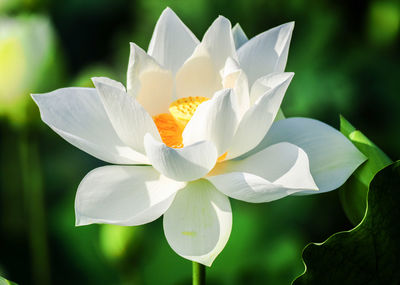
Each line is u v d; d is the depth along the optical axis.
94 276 1.48
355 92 1.84
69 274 1.66
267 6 1.88
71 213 1.54
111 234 1.29
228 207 1.08
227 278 1.38
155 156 1.06
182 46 1.15
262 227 1.48
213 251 1.06
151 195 1.08
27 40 1.35
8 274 1.68
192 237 1.07
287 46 1.12
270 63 1.13
